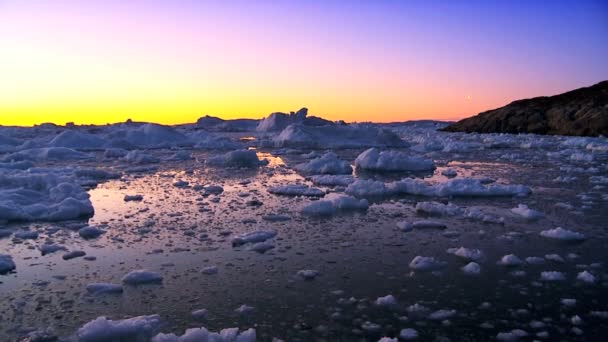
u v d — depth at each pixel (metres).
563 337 2.59
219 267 3.84
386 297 3.10
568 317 2.85
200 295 3.25
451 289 3.32
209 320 2.85
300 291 3.30
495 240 4.58
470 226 5.16
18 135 30.03
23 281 3.54
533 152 16.98
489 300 3.12
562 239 4.58
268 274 3.66
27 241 4.69
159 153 17.89
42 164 13.47
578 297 3.15
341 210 6.11
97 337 2.58
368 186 7.51
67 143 20.09
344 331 2.69
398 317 2.87
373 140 21.62
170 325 2.79
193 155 16.73
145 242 4.63
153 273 3.58
